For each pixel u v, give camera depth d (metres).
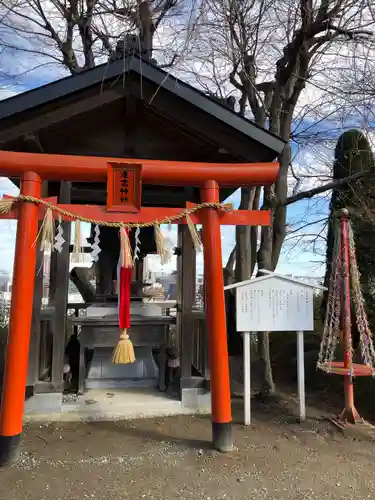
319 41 5.26
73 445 3.50
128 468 3.12
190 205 3.74
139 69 3.61
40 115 3.68
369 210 5.49
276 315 4.27
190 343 4.53
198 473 3.06
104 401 4.47
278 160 5.63
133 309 5.21
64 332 4.25
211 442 3.61
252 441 3.69
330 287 4.39
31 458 3.25
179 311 4.87
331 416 4.35
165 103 3.84
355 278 4.25
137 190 3.61
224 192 5.82
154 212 3.65
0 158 3.38
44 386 4.19
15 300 3.29
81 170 3.51
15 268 3.33
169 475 3.02
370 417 4.36
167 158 4.61
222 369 3.53
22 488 2.81
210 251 3.67
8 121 3.61
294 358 6.36
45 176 3.51
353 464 3.28
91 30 7.42
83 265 6.89
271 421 4.24
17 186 5.78
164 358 4.94
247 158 4.04
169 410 4.34
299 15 5.52
